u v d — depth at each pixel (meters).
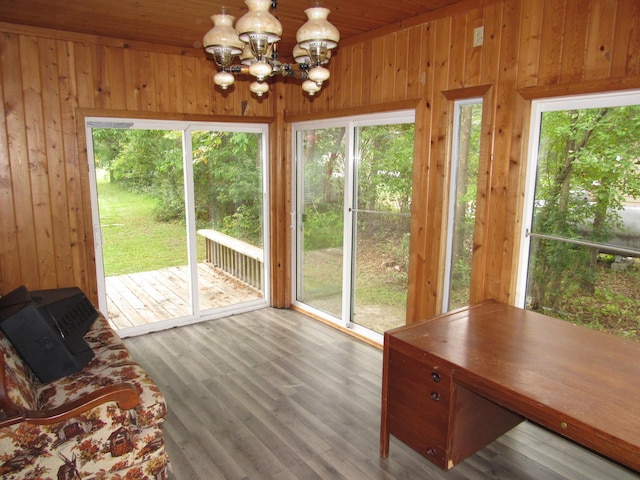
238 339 4.11
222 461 2.45
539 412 1.71
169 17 3.17
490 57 2.85
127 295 4.18
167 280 4.36
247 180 4.68
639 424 1.57
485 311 2.73
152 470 2.13
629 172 2.33
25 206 3.53
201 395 3.14
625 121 2.32
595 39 2.36
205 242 4.50
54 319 2.61
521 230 2.81
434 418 2.21
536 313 2.70
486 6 2.83
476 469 2.39
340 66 3.94
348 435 2.69
